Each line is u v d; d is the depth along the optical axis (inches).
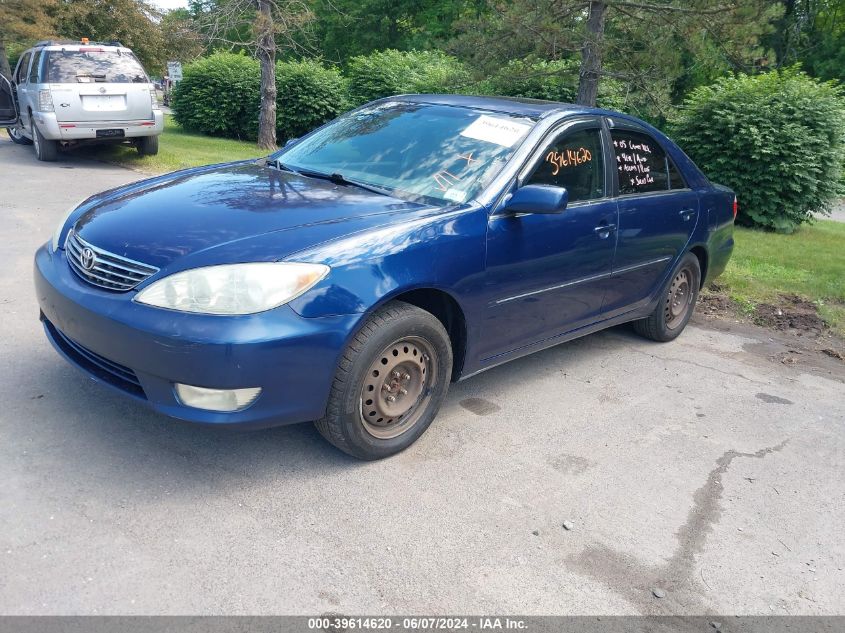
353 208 134.2
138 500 114.0
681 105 474.9
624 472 140.5
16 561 97.3
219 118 834.8
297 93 812.0
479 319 144.3
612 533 120.0
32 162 452.4
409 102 180.1
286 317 111.7
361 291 118.6
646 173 192.5
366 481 126.8
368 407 127.5
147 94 459.8
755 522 128.2
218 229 121.5
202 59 831.1
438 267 131.0
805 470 149.1
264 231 120.7
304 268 114.1
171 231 121.7
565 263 161.8
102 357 119.0
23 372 152.7
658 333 216.8
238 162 177.3
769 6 377.7
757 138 430.6
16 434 128.6
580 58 438.9
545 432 153.7
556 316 167.5
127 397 118.5
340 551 107.3
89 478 118.3
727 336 236.7
